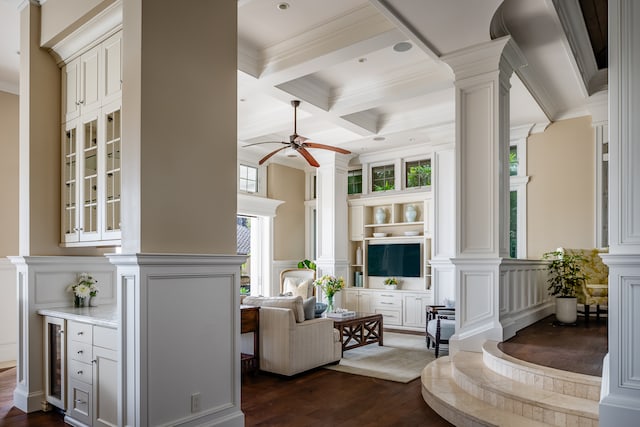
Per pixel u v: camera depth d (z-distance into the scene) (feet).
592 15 14.25
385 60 16.53
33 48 12.87
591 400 9.77
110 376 9.91
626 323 8.08
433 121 21.56
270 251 27.50
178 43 9.76
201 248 9.97
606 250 18.90
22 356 12.56
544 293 19.39
